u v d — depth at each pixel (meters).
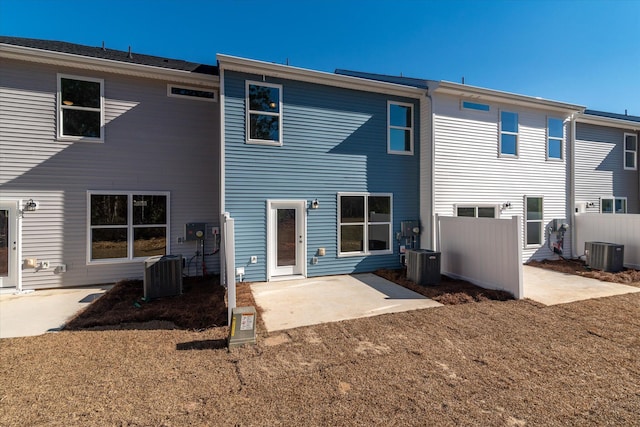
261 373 3.26
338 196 8.17
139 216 7.62
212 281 7.51
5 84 6.62
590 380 3.10
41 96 6.87
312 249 7.94
